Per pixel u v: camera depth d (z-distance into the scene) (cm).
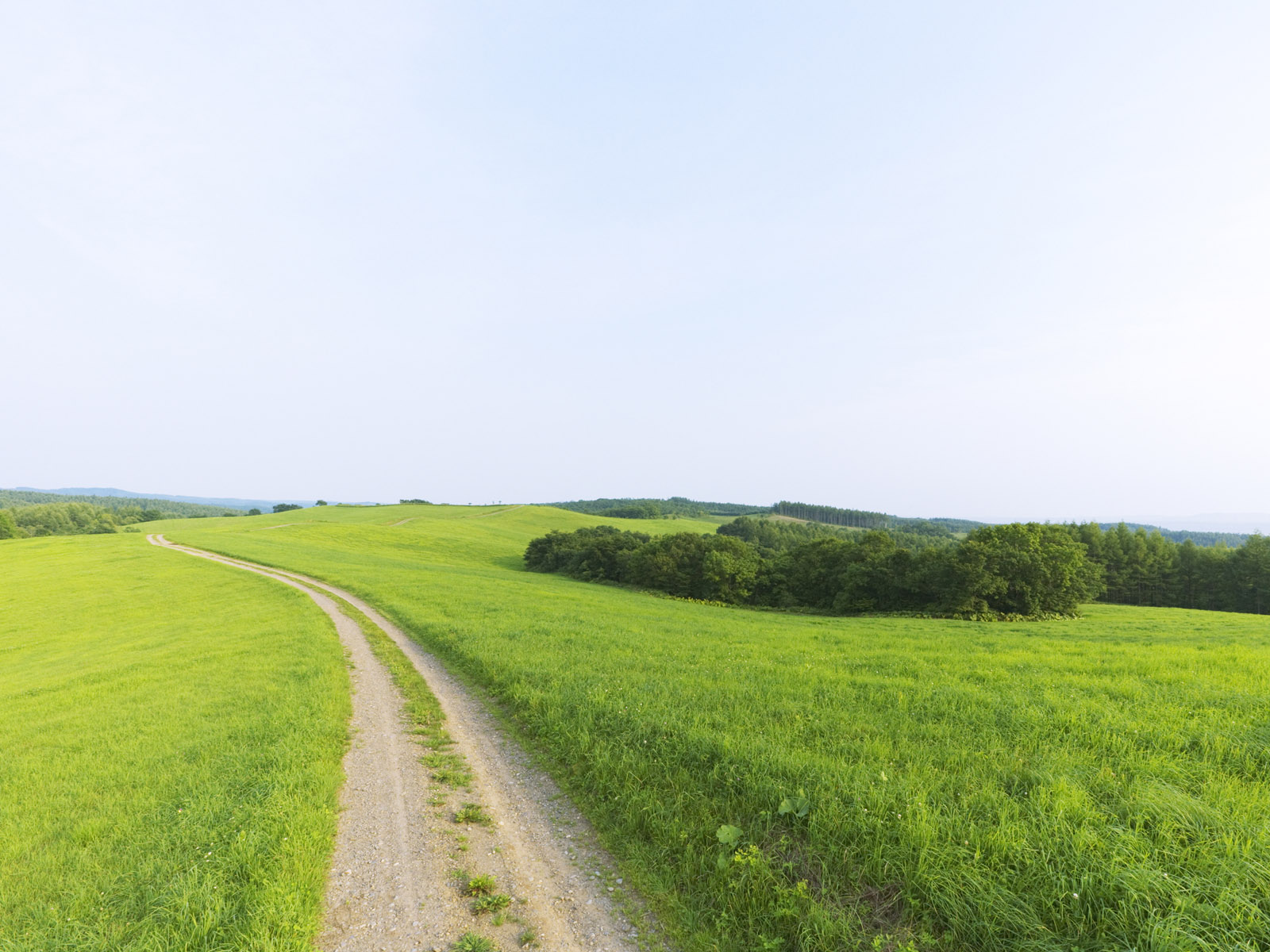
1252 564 6900
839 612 5872
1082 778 770
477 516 14588
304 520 12644
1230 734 934
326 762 1025
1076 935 495
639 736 1022
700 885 645
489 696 1505
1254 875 526
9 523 11050
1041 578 4750
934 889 556
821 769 814
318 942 578
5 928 627
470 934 585
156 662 2053
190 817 827
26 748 1255
